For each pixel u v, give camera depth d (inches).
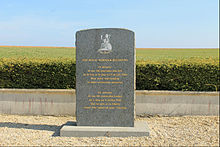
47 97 181.5
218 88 183.6
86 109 134.3
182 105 177.2
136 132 124.5
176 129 141.5
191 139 122.0
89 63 133.0
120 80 132.1
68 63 189.5
